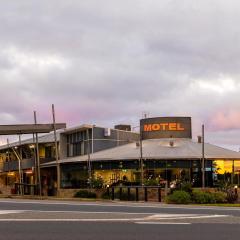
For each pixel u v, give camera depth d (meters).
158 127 59.22
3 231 12.47
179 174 51.62
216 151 54.19
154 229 13.19
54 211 18.58
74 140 62.94
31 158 67.19
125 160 52.38
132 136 65.19
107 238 11.48
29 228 13.08
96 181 49.16
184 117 59.59
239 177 53.44
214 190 38.34
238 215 18.05
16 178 71.88
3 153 75.56
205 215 17.73
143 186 41.31
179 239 11.49
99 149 60.28
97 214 17.22
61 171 58.50
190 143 56.59
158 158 51.50
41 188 57.19
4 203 23.97
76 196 48.62
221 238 11.70
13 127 54.12
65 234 12.04
